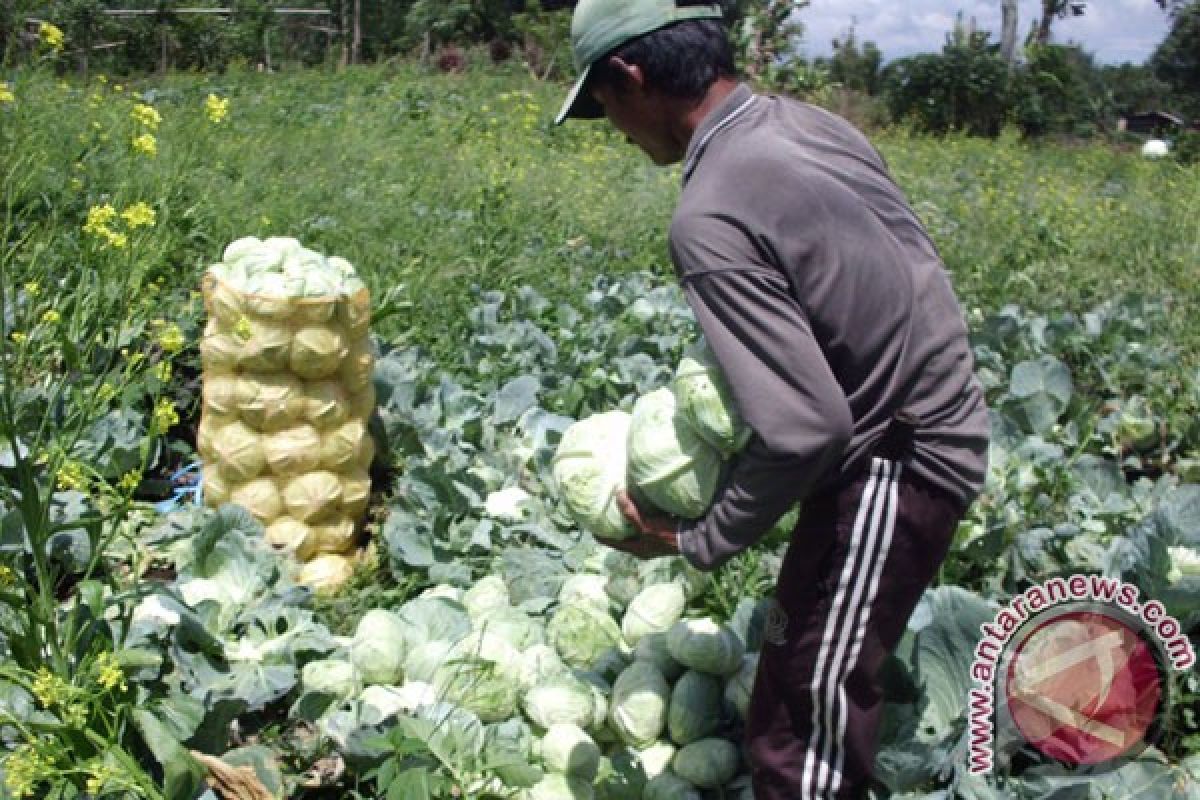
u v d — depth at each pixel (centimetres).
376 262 764
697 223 234
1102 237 1041
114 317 439
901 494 252
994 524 407
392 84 1878
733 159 236
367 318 442
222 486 430
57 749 278
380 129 1354
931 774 298
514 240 891
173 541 389
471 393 550
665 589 356
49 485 295
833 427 230
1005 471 462
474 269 797
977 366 630
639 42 244
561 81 2314
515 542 438
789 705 269
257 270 419
